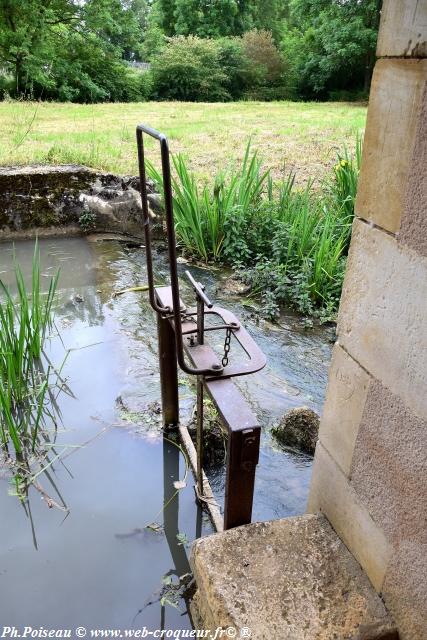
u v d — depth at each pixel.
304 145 7.75
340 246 3.86
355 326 1.24
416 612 1.12
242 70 20.28
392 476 1.15
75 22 16.42
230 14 23.64
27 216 4.93
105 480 2.25
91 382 2.86
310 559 1.36
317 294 3.84
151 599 1.79
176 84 19.42
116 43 20.84
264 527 1.45
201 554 1.37
